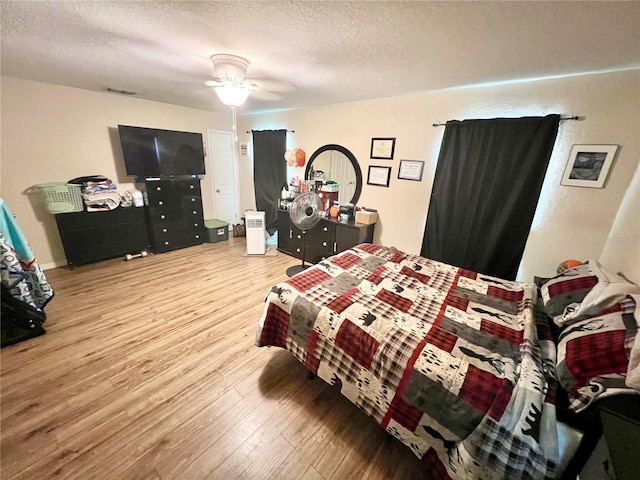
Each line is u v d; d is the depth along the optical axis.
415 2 1.09
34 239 3.08
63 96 3.01
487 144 2.34
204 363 1.85
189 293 2.79
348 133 3.35
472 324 1.45
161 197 3.74
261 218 3.86
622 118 1.81
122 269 3.31
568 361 1.07
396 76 2.14
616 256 1.79
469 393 1.04
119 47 1.70
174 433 1.37
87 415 1.44
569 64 1.72
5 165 2.78
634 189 1.72
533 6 1.08
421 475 1.24
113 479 1.17
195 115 4.25
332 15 1.23
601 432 0.85
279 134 4.04
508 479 0.89
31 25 1.40
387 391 1.21
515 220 2.30
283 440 1.37
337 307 1.54
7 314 1.90
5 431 1.34
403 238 3.15
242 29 1.40
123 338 2.06
